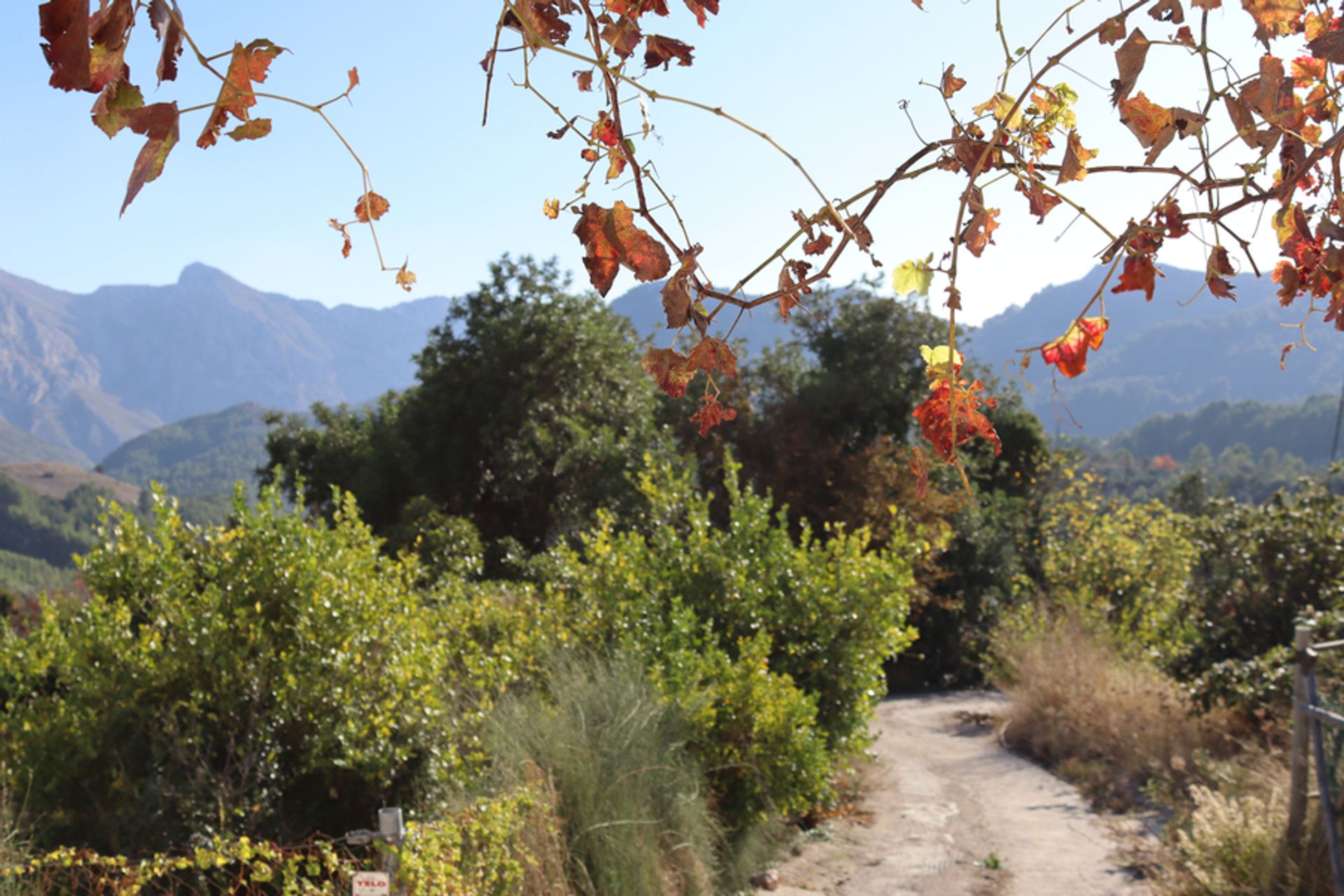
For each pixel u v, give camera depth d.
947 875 6.20
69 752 4.65
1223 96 1.07
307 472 24.89
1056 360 1.10
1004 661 14.79
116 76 0.68
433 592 7.46
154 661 4.90
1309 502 8.91
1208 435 169.88
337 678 4.89
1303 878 4.36
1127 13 1.05
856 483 21.91
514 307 21.62
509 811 3.99
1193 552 10.01
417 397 22.45
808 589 7.91
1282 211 1.13
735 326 0.99
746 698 6.38
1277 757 6.35
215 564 5.23
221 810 4.24
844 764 8.17
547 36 0.98
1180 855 5.57
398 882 3.29
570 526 20.00
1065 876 6.11
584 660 6.39
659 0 0.98
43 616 5.24
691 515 8.33
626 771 5.09
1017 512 22.62
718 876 5.49
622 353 22.73
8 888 3.43
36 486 184.25
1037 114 1.09
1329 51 0.99
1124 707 9.68
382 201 1.09
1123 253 1.11
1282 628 8.51
